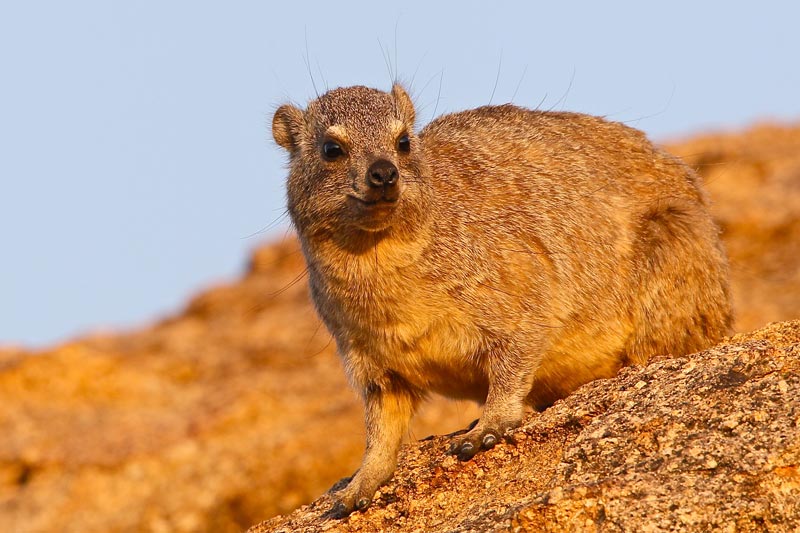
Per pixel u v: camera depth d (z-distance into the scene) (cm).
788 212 4931
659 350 2081
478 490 1723
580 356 2038
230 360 4934
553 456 1678
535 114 2244
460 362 1936
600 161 2158
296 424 4059
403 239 1856
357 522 1791
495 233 1950
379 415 1955
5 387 4744
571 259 2014
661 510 1440
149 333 5600
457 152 2041
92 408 4600
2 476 4041
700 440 1522
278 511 3647
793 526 1420
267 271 6128
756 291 4300
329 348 4831
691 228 2088
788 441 1477
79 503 3809
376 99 1980
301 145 2008
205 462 3906
